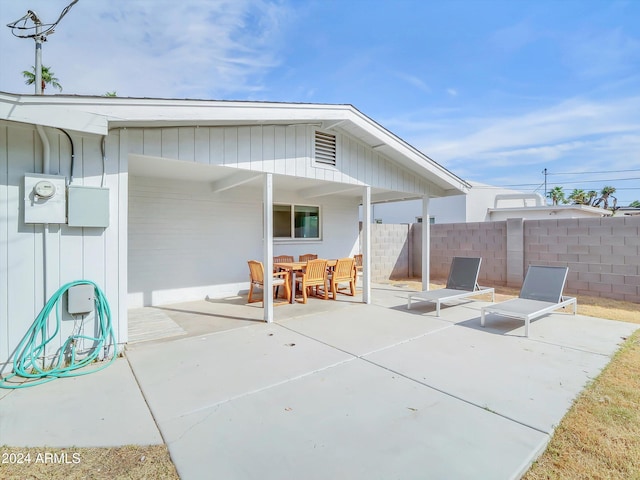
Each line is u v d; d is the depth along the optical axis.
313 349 4.40
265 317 5.81
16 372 3.55
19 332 3.68
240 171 6.41
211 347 4.49
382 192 9.44
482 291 6.98
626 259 7.45
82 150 4.04
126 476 2.12
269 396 3.13
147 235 7.15
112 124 4.21
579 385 3.34
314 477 2.09
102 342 4.08
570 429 2.60
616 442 2.46
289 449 2.36
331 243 10.37
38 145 3.79
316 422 2.70
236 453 2.32
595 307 6.92
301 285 8.49
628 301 7.41
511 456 2.28
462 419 2.74
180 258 7.55
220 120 4.72
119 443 2.44
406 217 19.39
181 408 2.92
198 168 6.11
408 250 12.09
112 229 4.23
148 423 2.69
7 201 3.64
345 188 7.71
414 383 3.40
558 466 2.22
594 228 7.93
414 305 7.13
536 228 8.97
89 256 4.08
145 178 7.11
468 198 17.25
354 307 6.94
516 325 5.54
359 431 2.57
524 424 2.66
